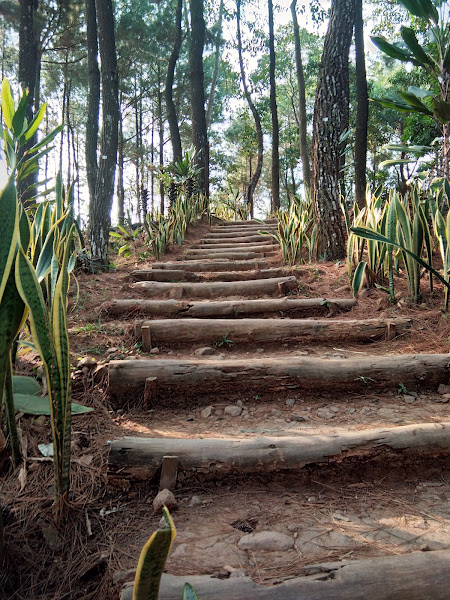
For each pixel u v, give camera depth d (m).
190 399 1.99
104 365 2.06
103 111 4.32
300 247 4.21
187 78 16.69
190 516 1.32
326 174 4.14
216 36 14.88
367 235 2.12
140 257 5.02
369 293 3.11
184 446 1.48
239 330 2.54
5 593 1.07
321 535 1.21
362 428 1.69
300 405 1.97
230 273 3.85
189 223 7.13
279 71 17.44
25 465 1.45
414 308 2.77
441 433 1.54
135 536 1.23
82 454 1.56
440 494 1.40
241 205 10.26
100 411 1.85
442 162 3.23
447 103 2.80
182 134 19.05
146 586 0.55
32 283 1.10
